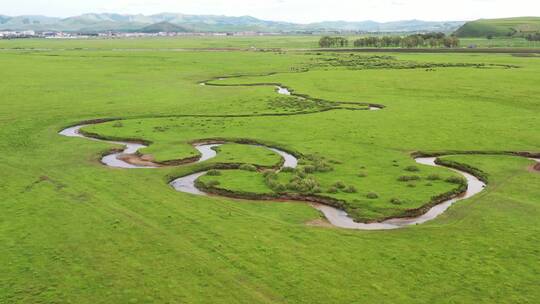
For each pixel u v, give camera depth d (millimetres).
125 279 31719
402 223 42156
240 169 56938
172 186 52094
